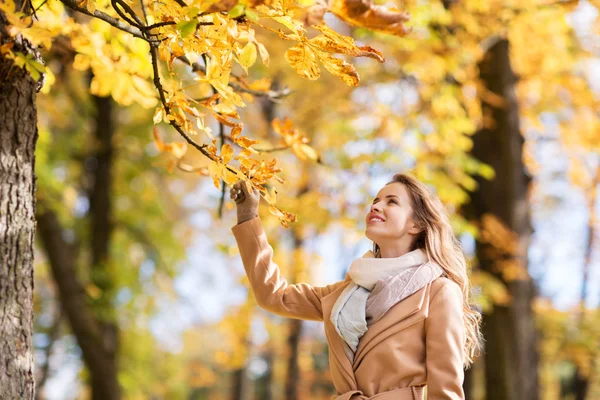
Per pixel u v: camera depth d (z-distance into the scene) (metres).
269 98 3.91
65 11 3.97
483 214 8.27
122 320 12.21
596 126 10.12
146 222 12.80
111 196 10.66
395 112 7.93
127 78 3.70
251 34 2.51
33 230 2.53
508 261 7.93
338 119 8.52
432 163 7.47
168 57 2.63
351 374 2.62
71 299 8.95
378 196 2.89
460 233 7.22
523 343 7.99
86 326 8.94
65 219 10.95
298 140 3.75
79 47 3.55
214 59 2.59
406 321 2.61
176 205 14.88
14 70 2.45
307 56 2.46
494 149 8.30
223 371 25.48
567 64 9.04
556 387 18.39
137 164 11.69
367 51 2.38
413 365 2.57
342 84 8.39
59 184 8.47
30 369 2.46
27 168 2.50
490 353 8.05
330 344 2.72
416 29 6.27
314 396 21.72
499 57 8.20
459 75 7.43
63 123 10.18
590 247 15.90
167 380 16.03
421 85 7.71
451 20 7.07
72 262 9.09
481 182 8.35
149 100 3.75
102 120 10.45
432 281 2.69
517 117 8.31
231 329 13.66
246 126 10.63
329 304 2.78
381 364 2.59
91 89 3.72
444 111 7.16
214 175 2.62
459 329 2.59
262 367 21.44
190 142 2.67
